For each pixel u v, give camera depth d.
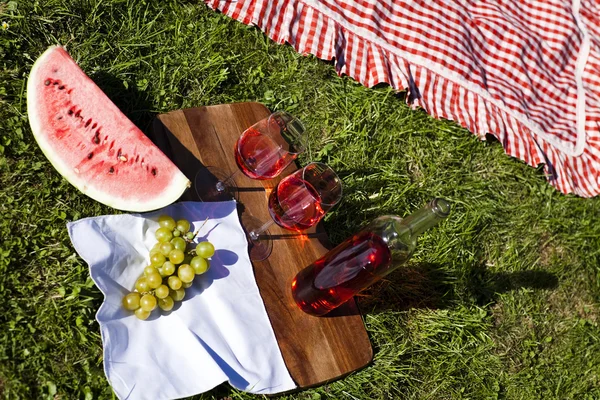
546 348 1.63
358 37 1.64
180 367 1.19
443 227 1.61
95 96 1.26
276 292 1.31
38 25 1.42
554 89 1.81
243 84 1.57
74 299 1.24
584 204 1.80
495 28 1.76
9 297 1.22
